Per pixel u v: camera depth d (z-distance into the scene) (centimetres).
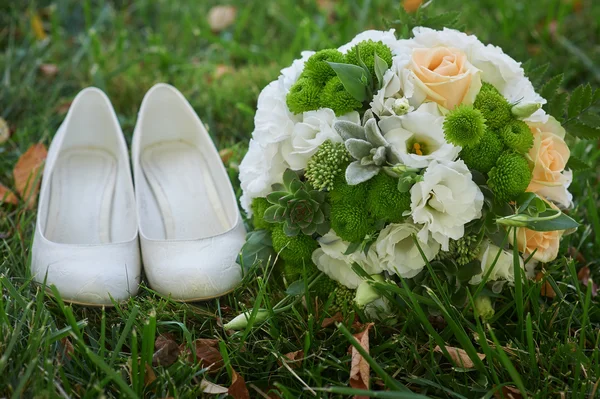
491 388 64
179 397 62
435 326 69
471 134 62
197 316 70
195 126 84
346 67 65
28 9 117
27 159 85
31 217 79
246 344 68
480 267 67
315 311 69
